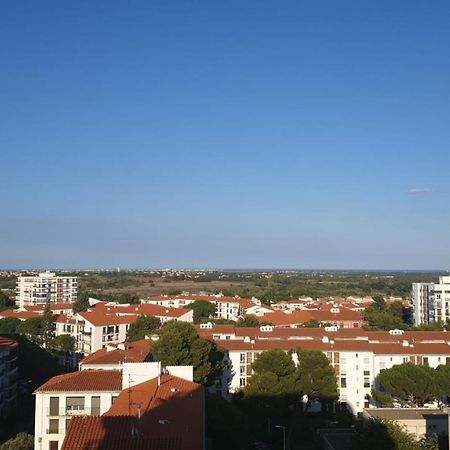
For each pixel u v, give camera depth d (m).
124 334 172.75
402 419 80.25
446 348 128.25
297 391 100.19
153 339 116.81
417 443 61.19
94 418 48.03
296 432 94.31
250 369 124.62
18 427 101.50
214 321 187.25
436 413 84.62
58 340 159.12
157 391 65.62
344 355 124.56
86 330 166.62
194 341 102.62
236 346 126.62
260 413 95.00
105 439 44.28
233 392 123.00
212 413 75.38
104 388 73.19
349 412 116.44
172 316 192.50
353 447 62.88
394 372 102.69
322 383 103.25
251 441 87.44
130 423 47.53
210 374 105.81
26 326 170.62
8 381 108.00
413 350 126.50
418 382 98.75
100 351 105.94
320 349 124.50
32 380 127.94
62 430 72.06
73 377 76.75
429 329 176.50
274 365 102.31
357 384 123.94
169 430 50.81
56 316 184.12
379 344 129.75
